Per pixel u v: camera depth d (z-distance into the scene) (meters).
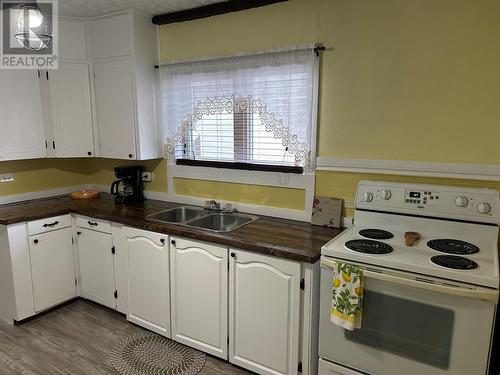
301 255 1.95
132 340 2.69
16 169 3.30
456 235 1.99
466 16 1.96
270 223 2.56
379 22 2.18
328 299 1.88
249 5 2.54
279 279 2.07
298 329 2.05
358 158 2.36
